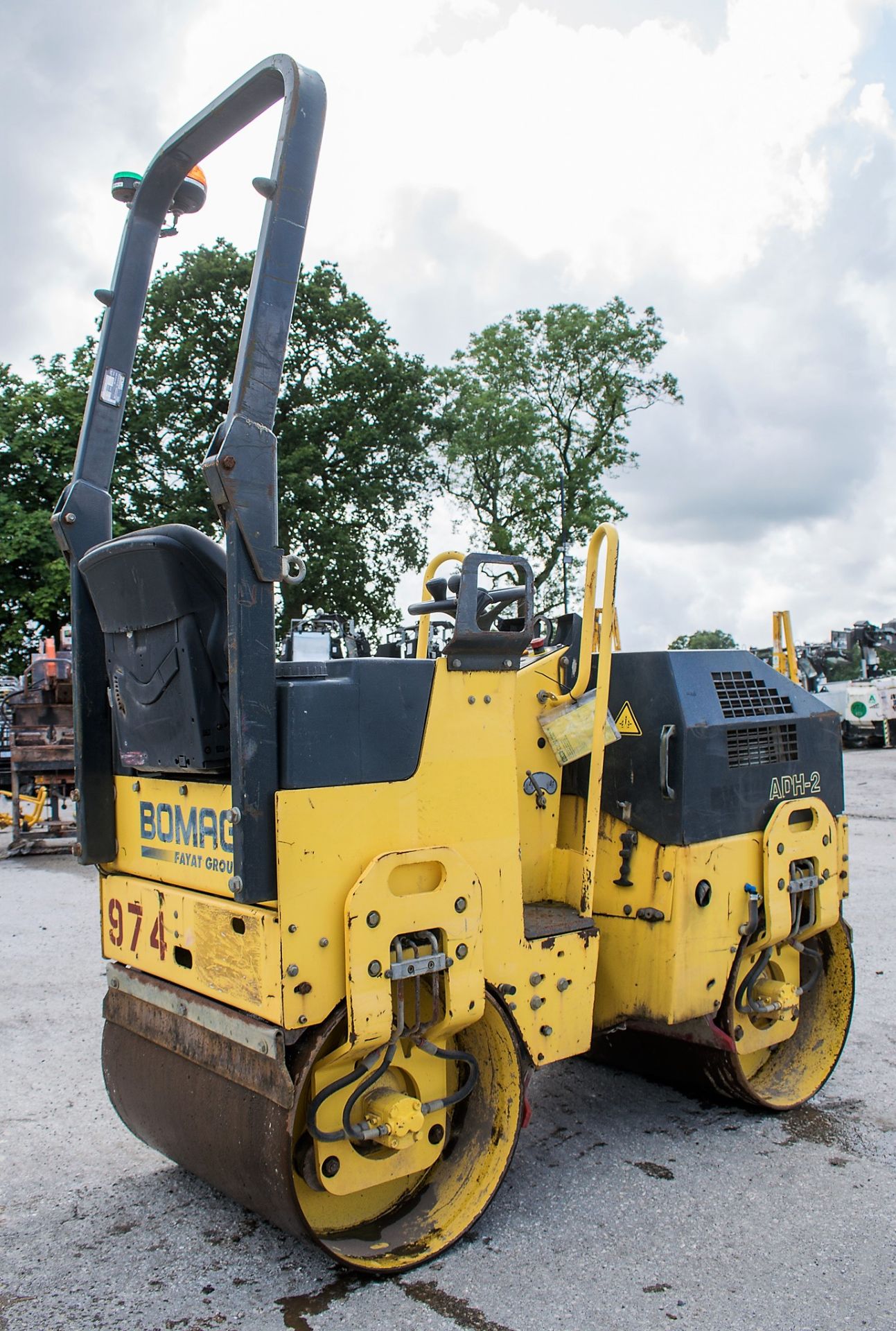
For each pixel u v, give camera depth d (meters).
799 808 3.87
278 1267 2.82
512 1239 2.94
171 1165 3.53
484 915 2.96
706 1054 3.86
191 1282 2.74
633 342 27.73
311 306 23.89
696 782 3.50
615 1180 3.32
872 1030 4.82
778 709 3.88
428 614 3.97
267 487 2.52
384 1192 3.03
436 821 2.84
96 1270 2.81
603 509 27.28
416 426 25.12
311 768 2.57
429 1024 2.80
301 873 2.53
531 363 28.17
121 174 3.36
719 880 3.57
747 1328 2.50
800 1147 3.57
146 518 20.53
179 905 2.91
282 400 23.66
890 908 7.53
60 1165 3.53
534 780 3.55
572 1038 3.22
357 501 23.97
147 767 2.91
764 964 3.86
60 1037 4.91
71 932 7.13
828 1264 2.79
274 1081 2.56
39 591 20.69
